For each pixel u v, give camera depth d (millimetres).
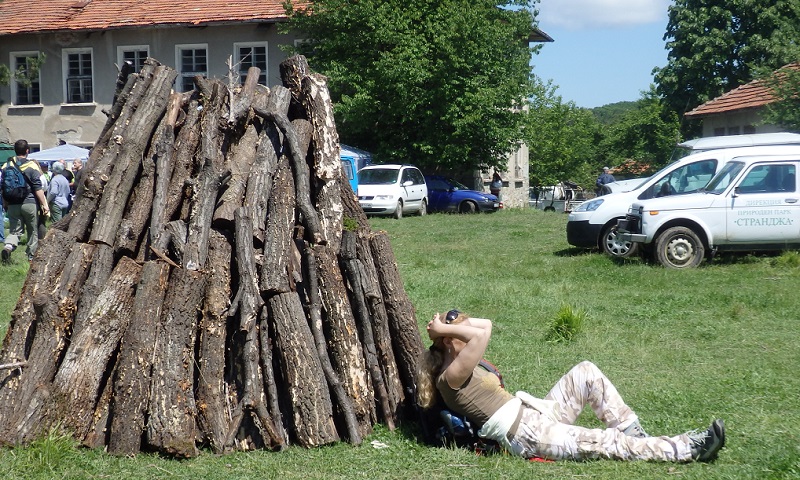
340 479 5379
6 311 10852
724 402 7133
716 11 44750
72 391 5688
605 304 11836
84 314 5895
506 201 46875
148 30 37031
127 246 6145
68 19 37750
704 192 15711
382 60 33000
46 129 37875
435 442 5988
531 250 18922
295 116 6957
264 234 6207
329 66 33906
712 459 5645
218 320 5848
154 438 5594
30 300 5926
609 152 63688
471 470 5500
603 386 5887
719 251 15672
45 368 5762
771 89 24016
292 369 5938
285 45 35594
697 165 16922
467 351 5688
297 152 6406
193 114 6758
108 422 5789
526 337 9719
